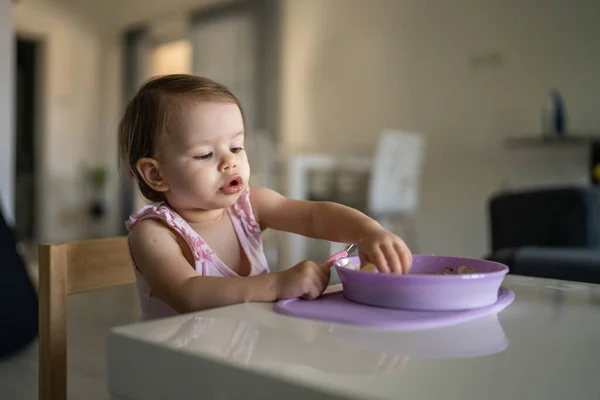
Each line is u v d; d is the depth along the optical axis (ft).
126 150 2.31
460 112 13.38
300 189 12.48
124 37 21.65
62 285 2.16
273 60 16.98
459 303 1.43
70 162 21.91
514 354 1.04
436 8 13.79
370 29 15.11
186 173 2.08
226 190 2.10
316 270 1.65
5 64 8.30
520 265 5.14
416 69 14.20
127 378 1.10
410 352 1.03
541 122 12.00
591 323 1.33
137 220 2.15
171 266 1.93
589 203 5.89
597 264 4.74
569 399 0.81
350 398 0.79
